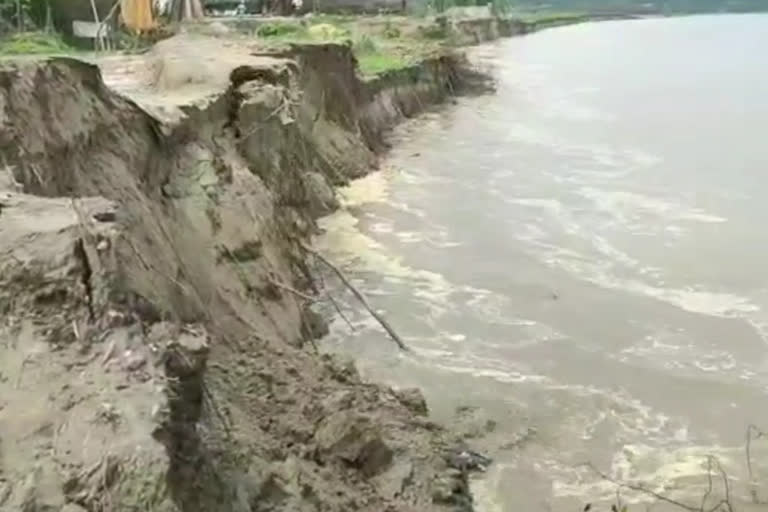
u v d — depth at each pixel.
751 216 21.03
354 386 10.34
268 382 9.66
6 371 5.59
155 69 18.53
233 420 8.16
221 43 23.11
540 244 18.58
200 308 10.32
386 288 15.47
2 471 5.00
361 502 8.09
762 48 65.56
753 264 17.38
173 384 5.66
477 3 70.25
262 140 15.85
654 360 12.88
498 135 32.09
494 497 9.21
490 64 52.84
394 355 12.70
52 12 27.00
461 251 17.84
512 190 23.48
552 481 9.64
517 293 15.51
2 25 23.58
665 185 24.39
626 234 19.45
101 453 5.07
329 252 17.22
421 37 48.34
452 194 22.72
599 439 10.62
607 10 104.44
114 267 6.16
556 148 29.83
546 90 44.72
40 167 9.04
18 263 6.01
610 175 25.61
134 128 11.63
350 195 21.78
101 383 5.52
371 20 50.66
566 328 13.98
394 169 25.58
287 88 17.97
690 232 19.66
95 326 5.89
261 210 13.55
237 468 7.00
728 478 9.84
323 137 23.11
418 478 8.72
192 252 11.50
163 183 12.08
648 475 9.88
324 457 8.56
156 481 4.99
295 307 12.84
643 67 54.59
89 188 9.88
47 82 9.97
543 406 11.34
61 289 5.98
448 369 12.33
